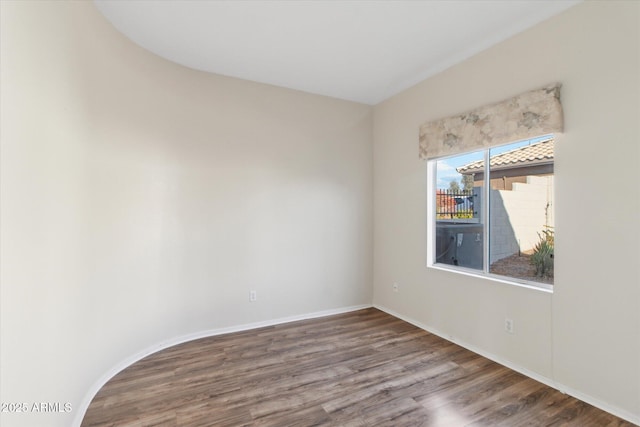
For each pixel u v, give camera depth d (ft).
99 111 7.50
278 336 10.89
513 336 8.55
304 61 10.23
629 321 6.34
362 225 14.15
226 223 11.19
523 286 8.36
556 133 7.53
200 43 9.11
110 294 8.00
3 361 3.84
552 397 7.20
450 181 11.06
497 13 7.69
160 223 9.73
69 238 6.03
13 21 4.13
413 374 8.28
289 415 6.57
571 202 7.29
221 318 11.14
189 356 9.29
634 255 6.28
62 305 5.68
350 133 13.82
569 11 7.29
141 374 8.23
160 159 9.73
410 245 12.27
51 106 5.29
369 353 9.55
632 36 6.29
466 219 10.46
